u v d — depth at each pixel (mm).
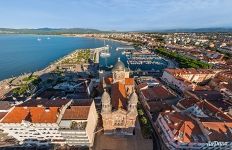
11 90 196000
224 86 173000
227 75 196625
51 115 106188
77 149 109688
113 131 120688
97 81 193125
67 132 100125
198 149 100875
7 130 105688
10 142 114688
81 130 98875
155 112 139500
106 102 111312
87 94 172750
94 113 126062
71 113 107625
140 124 131500
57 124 102875
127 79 151875
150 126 127688
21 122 102188
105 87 152625
